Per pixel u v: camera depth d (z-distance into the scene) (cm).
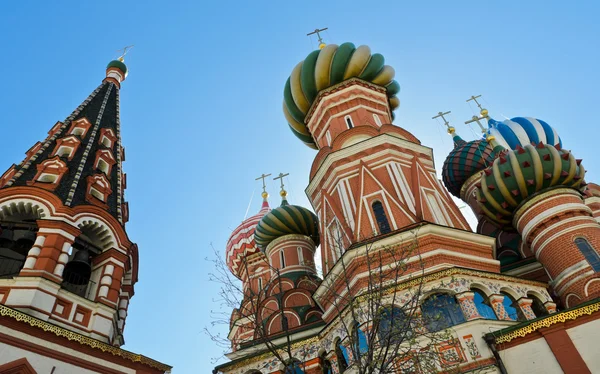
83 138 2412
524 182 2094
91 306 1709
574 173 2088
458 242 1858
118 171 2384
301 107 2947
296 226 3147
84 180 2100
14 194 1827
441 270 1667
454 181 3142
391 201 2073
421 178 2255
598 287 1783
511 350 1471
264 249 3250
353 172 2295
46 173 2025
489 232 2775
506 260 2483
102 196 2114
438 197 2197
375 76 2912
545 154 2092
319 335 1897
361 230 2009
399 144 2391
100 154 2328
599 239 1922
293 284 2745
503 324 1570
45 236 1728
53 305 1587
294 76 2964
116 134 2645
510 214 2206
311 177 2570
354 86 2794
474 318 1548
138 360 1641
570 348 1409
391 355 1267
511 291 1730
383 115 2750
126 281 2097
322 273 2084
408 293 1638
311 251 3142
